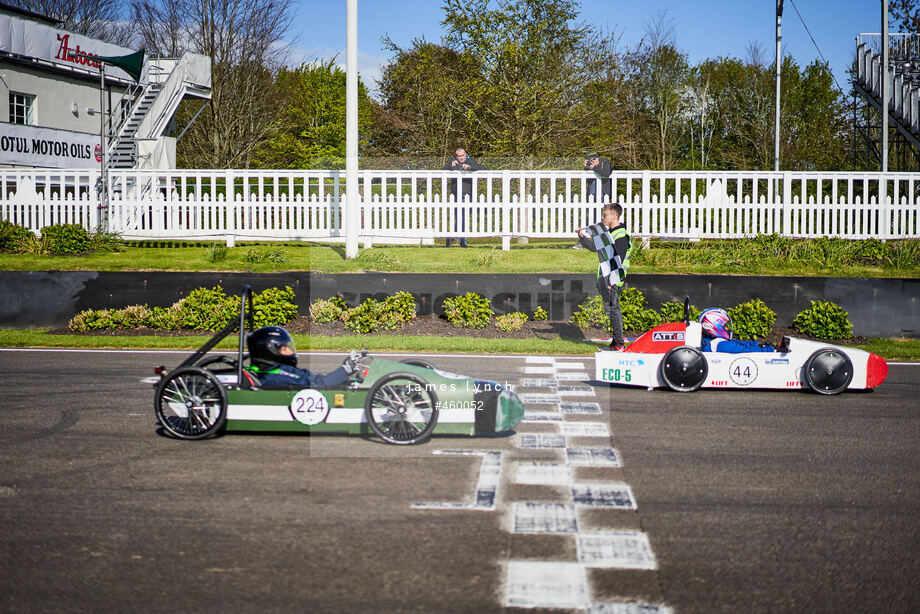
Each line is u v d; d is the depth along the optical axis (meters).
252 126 46.53
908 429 8.45
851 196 19.20
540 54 26.69
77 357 12.62
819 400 9.96
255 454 7.30
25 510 5.85
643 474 6.75
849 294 15.83
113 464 6.99
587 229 12.71
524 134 26.17
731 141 53.94
